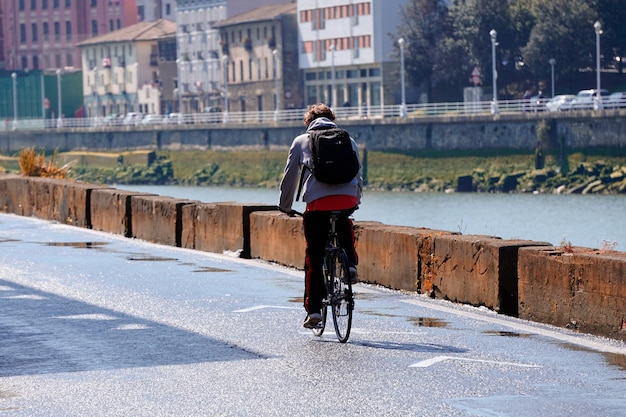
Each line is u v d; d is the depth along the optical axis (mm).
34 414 16578
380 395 17500
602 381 18406
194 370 19375
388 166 181500
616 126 155625
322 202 21766
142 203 42438
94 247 39500
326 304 22078
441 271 27406
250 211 36125
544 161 163000
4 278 31219
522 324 23938
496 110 169250
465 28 194625
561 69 182875
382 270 29641
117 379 18734
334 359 20203
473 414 16344
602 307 22719
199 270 32844
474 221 127250
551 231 115812
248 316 24828
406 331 22984
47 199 51438
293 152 21953
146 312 25375
